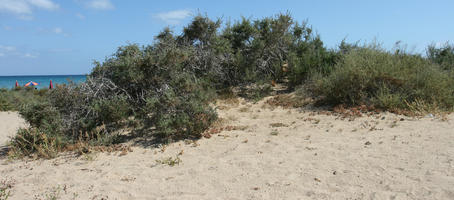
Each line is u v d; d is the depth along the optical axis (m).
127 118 7.66
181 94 7.89
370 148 5.49
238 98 11.62
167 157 5.83
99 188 4.45
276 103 10.40
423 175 4.03
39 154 6.50
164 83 8.16
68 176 5.07
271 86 12.76
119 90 7.93
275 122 8.35
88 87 7.63
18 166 5.84
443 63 10.52
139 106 8.08
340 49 13.53
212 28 12.47
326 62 12.36
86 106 7.34
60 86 7.46
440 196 3.39
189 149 6.29
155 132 7.75
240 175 4.63
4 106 15.46
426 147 5.23
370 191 3.71
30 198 4.22
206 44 12.44
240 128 7.87
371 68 9.12
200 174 4.80
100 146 6.68
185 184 4.43
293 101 10.43
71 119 7.18
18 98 16.25
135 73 7.86
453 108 8.17
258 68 13.15
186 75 8.56
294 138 6.64
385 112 8.22
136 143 6.98
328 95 9.65
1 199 4.18
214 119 7.57
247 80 12.23
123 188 4.41
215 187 4.25
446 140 5.55
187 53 8.83
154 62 8.03
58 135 6.86
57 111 7.17
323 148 5.70
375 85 9.07
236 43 13.65
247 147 6.15
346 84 9.34
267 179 4.39
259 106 10.46
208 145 6.49
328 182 4.12
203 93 8.34
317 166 4.76
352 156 5.10
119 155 6.15
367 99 9.17
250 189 4.08
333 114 8.56
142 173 5.00
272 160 5.22
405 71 9.01
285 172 4.61
